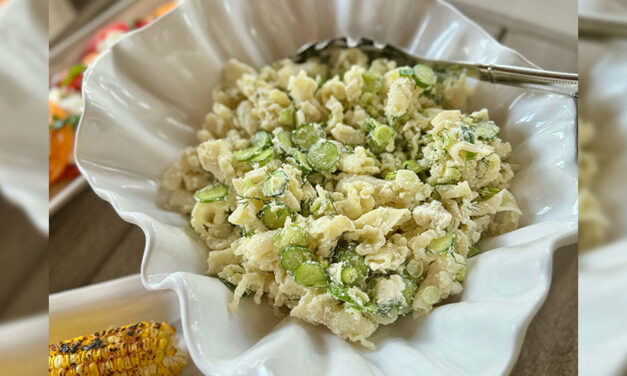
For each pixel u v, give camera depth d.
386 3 0.46
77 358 0.40
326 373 0.31
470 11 0.54
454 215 0.36
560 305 0.40
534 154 0.38
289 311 0.36
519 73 0.39
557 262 0.42
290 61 0.47
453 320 0.31
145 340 0.41
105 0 0.75
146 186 0.42
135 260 0.49
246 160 0.39
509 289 0.31
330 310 0.32
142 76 0.44
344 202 0.36
